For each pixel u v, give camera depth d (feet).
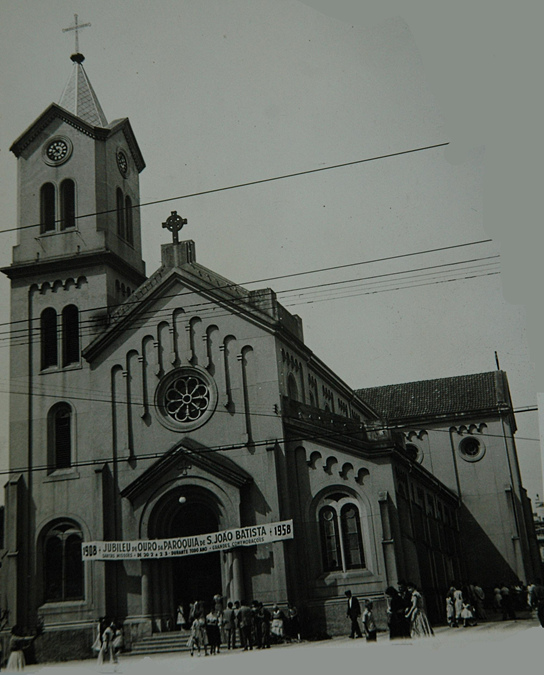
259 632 104.73
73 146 148.25
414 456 183.52
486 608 165.48
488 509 176.35
